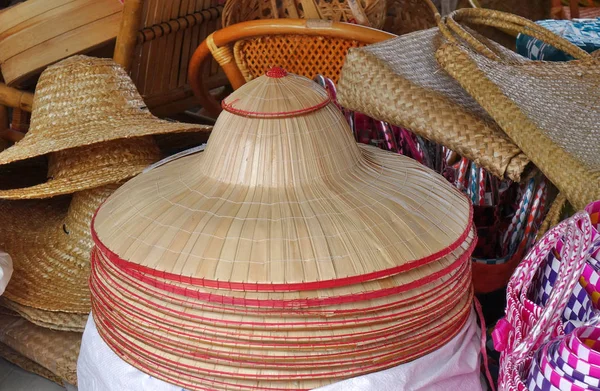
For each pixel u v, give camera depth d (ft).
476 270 4.83
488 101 4.27
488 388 4.52
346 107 4.96
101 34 6.73
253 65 6.79
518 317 3.54
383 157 4.47
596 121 4.55
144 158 6.09
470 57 4.50
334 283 3.32
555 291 3.15
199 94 7.78
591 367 2.96
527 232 4.88
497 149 4.35
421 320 3.56
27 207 6.87
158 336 3.54
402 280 3.46
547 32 5.23
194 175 4.06
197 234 3.55
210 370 3.44
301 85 4.02
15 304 5.58
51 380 5.60
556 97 4.68
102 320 3.95
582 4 9.37
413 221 3.70
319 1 6.52
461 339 3.86
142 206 3.89
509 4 9.38
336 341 3.37
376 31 6.09
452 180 5.64
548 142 4.04
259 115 3.83
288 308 3.32
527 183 4.93
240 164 3.83
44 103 5.93
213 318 3.39
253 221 3.58
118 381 3.74
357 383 3.41
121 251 3.62
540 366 3.16
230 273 3.34
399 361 3.53
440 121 4.47
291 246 3.44
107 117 5.86
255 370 3.41
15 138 7.88
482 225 5.30
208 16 7.73
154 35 7.18
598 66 4.92
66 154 5.83
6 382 5.62
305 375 3.39
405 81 4.59
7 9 6.92
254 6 6.93
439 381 3.67
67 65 5.95
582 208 3.89
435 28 5.49
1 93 7.48
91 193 5.93
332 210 3.66
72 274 5.82
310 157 3.83
